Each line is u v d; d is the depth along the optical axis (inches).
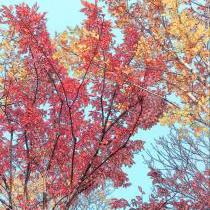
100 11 329.7
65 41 319.0
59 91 356.5
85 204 370.3
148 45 288.5
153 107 331.3
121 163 362.0
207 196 279.9
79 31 316.8
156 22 322.7
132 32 339.0
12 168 342.6
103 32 328.8
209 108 241.8
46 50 340.5
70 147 352.5
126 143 340.5
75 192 328.2
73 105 357.1
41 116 357.4
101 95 338.3
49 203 325.4
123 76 311.6
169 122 243.6
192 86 270.4
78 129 353.7
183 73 272.1
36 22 338.0
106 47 317.7
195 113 242.7
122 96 348.2
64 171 344.2
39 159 344.5
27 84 361.1
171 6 267.3
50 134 352.8
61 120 358.0
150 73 307.9
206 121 240.5
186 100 267.6
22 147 350.3
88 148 356.5
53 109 359.9
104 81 333.1
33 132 350.6
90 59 315.6
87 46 311.9
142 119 341.4
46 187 326.0
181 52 267.1
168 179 291.9
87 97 355.9
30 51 345.7
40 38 339.3
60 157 348.8
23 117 344.5
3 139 349.1
